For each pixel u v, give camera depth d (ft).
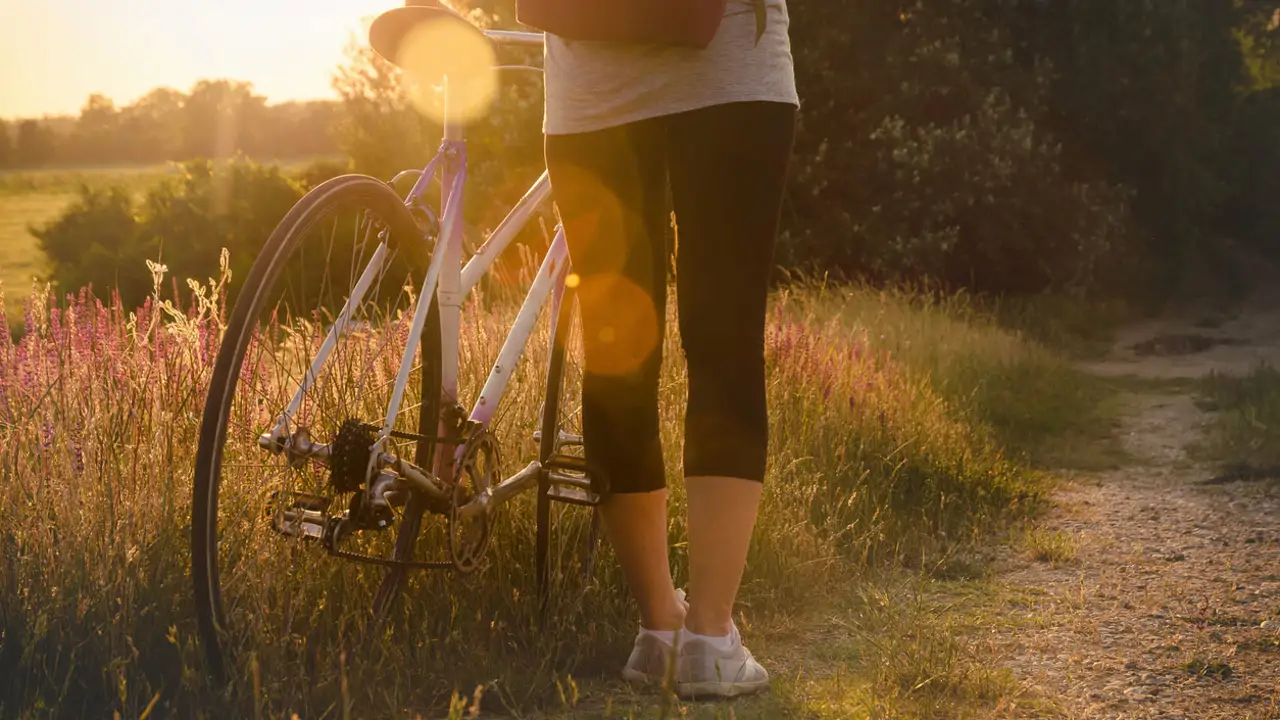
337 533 6.48
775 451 13.02
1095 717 7.24
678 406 11.83
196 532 6.00
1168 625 9.45
